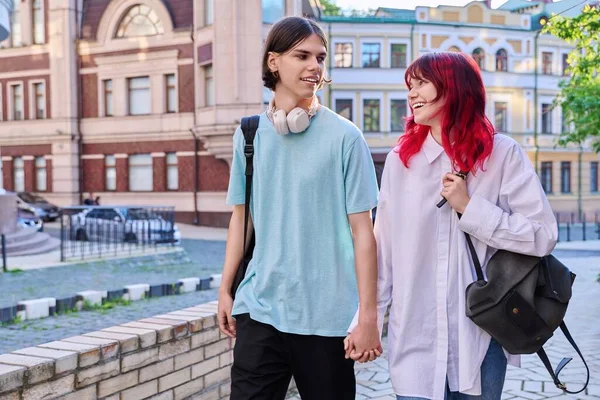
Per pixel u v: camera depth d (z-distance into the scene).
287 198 2.39
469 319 2.16
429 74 2.20
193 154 29.70
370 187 2.35
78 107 32.09
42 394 2.73
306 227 2.36
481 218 2.09
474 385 2.15
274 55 2.39
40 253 15.96
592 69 12.04
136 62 30.70
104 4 31.53
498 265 2.12
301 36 2.35
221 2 26.66
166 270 13.96
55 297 9.33
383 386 4.58
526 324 2.07
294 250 2.37
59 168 32.19
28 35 32.50
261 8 26.47
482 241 2.14
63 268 13.20
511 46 36.53
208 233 26.09
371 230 2.33
